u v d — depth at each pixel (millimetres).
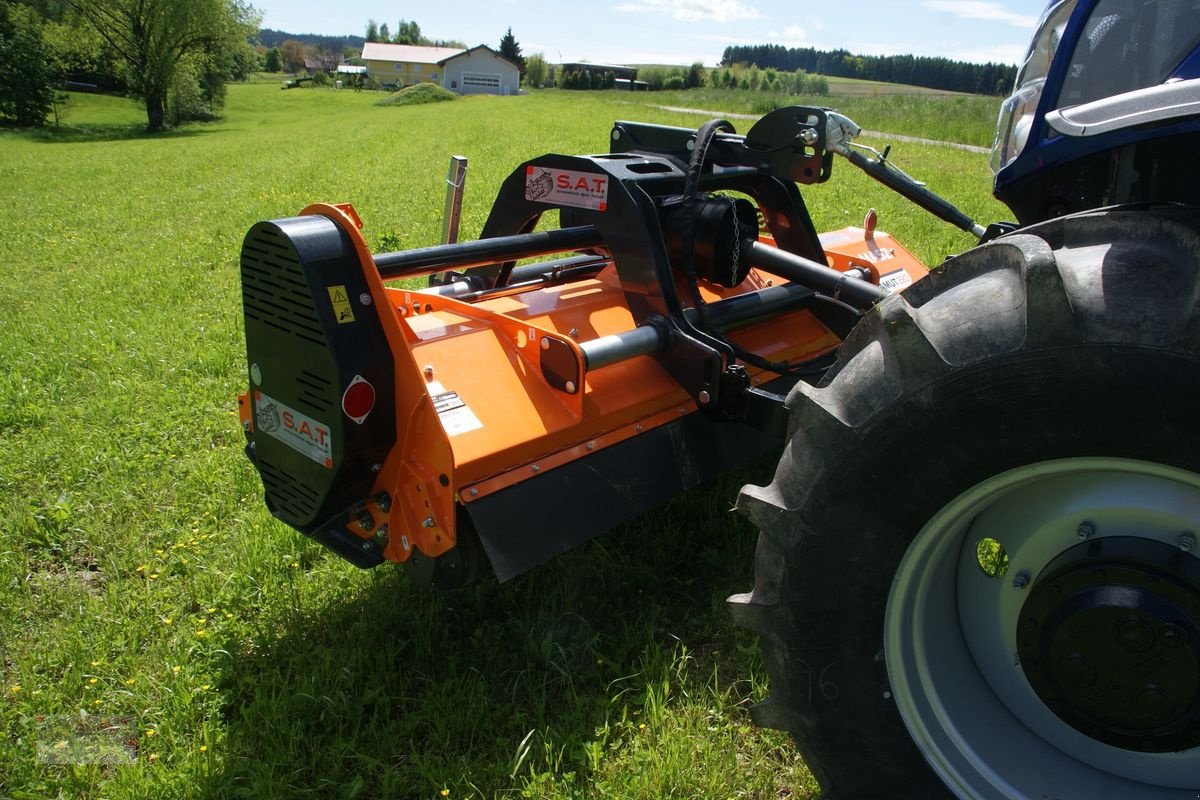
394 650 2848
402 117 41188
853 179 12219
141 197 16391
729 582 3188
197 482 4090
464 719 2555
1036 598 1794
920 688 1903
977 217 9344
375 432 2586
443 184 13984
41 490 4109
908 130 24594
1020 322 1589
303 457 2713
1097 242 1691
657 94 53719
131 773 2438
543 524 2652
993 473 1662
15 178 21500
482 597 3057
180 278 8328
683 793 2303
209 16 48688
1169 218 1644
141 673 2859
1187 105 1493
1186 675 1663
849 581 1823
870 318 1865
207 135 41625
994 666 1968
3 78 46375
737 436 3266
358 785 2359
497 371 2840
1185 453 1489
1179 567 1636
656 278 3025
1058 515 1758
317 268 2467
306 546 3512
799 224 3805
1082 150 2176
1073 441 1562
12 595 3316
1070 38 2281
